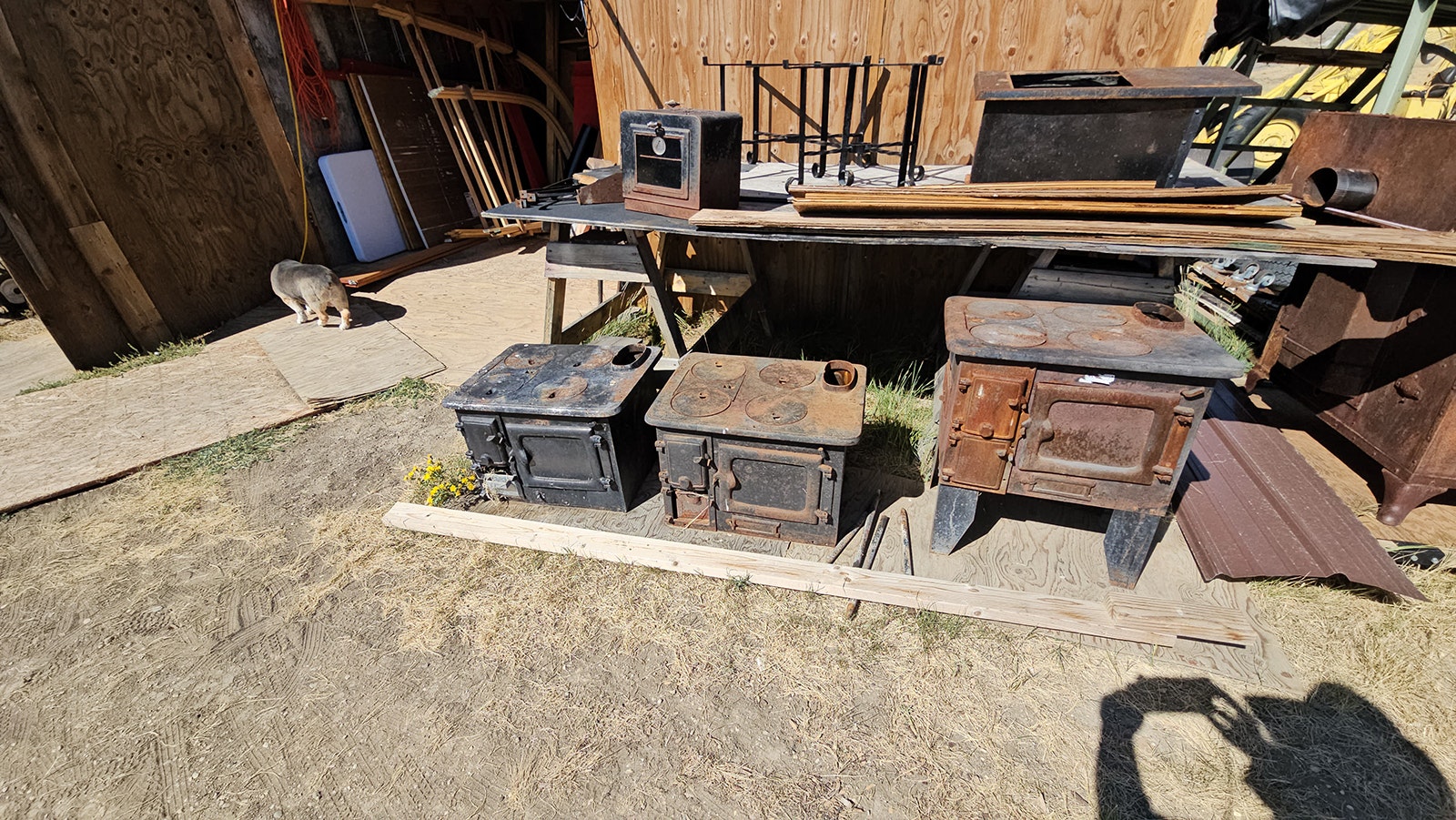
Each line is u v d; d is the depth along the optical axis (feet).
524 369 10.09
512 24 26.99
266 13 18.56
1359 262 7.55
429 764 6.66
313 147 20.39
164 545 9.66
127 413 13.00
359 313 17.99
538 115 28.32
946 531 8.82
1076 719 6.82
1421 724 6.59
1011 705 7.00
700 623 8.11
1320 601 7.84
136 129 15.61
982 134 9.29
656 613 8.27
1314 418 11.46
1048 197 8.77
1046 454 7.76
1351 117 10.55
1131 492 7.64
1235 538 8.50
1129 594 7.95
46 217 13.92
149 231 15.99
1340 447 10.65
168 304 16.49
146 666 7.79
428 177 23.49
